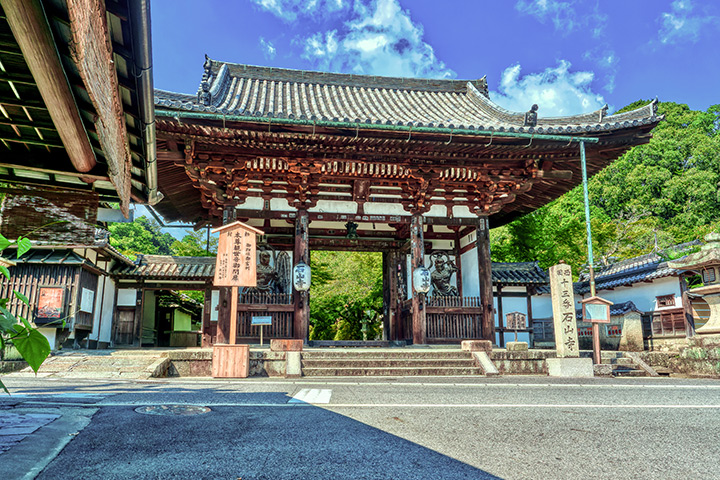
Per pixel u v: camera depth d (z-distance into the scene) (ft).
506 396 21.48
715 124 153.89
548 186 49.21
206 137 37.01
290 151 40.22
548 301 62.18
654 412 17.19
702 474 9.71
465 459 10.48
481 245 46.39
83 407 16.11
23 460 9.41
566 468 9.95
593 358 37.52
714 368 35.19
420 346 40.47
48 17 10.30
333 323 93.20
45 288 45.88
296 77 54.60
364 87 56.39
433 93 57.72
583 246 87.45
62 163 18.80
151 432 12.59
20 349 8.50
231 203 42.73
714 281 41.81
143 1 11.74
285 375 31.55
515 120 42.60
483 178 44.91
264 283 44.01
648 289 56.85
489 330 44.29
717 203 126.93
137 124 17.63
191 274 63.36
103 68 12.33
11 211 19.40
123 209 19.98
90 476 8.91
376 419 14.96
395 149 40.24
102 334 59.26
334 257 90.27
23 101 14.62
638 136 40.57
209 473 9.18
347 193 45.88
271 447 11.19
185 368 32.30
